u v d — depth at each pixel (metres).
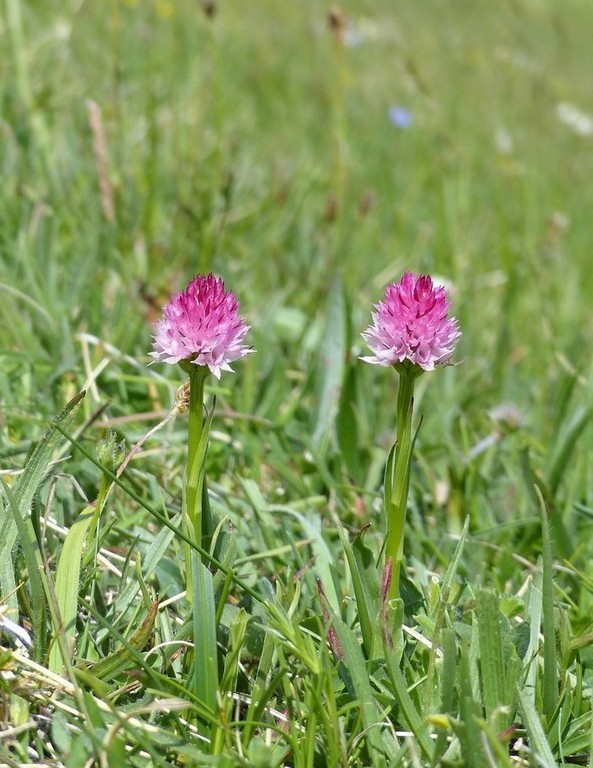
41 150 1.16
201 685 0.61
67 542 0.62
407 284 0.61
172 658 0.63
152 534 0.70
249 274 1.09
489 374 1.03
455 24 3.15
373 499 0.76
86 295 0.91
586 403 0.77
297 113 1.96
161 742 0.60
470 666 0.62
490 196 1.75
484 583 0.70
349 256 1.26
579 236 1.73
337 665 0.62
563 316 1.21
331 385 0.81
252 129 1.74
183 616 0.65
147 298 0.88
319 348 0.88
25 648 0.62
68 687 0.61
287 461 0.78
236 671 0.62
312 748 0.60
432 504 0.77
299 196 1.40
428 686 0.61
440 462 0.80
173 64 1.65
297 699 0.62
